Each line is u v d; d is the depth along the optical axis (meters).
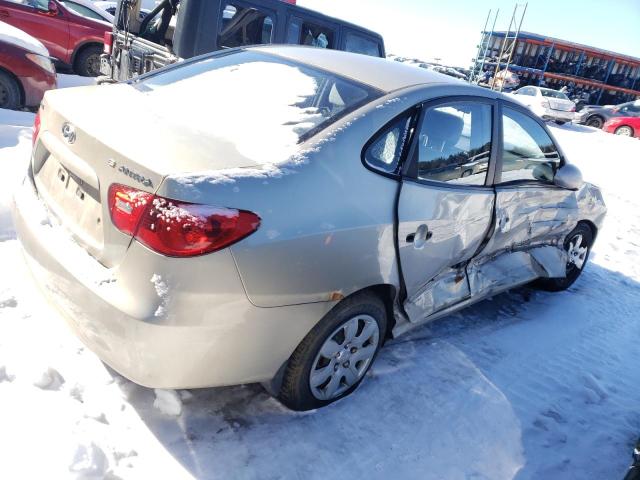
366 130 2.27
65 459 1.87
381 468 2.18
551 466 2.39
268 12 6.31
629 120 18.92
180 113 2.28
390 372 2.80
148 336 1.75
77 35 8.87
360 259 2.19
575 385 3.04
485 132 2.95
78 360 2.39
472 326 3.51
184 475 1.96
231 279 1.80
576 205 4.01
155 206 1.72
